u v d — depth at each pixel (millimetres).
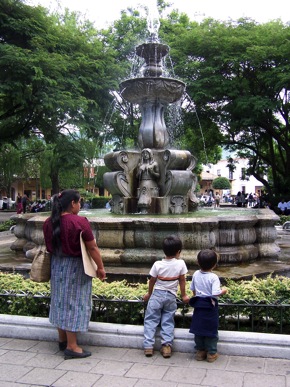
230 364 3594
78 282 3750
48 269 3938
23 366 3580
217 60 20609
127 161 8875
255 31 21141
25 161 32781
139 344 3953
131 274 5832
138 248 6457
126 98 9734
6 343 4133
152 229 6328
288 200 24062
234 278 5582
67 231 3730
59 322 3734
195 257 6082
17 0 16562
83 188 42719
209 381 3266
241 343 3779
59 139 18656
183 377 3340
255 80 21375
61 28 18203
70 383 3246
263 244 7281
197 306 3703
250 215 7160
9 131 18875
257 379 3297
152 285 4004
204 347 3695
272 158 25562
